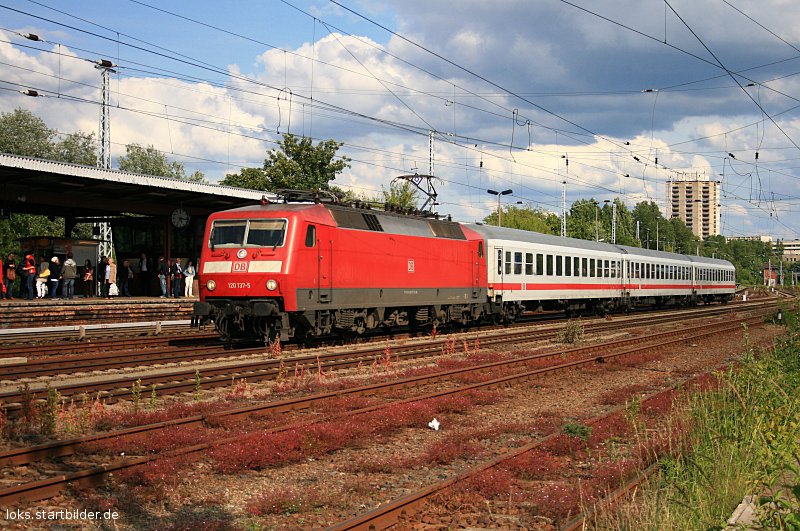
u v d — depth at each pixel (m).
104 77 34.16
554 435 10.66
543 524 7.25
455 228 28.75
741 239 173.62
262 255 20.11
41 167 24.41
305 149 59.75
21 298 29.91
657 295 49.34
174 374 15.29
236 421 11.35
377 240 23.67
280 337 20.16
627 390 15.28
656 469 8.67
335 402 12.98
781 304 23.47
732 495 7.80
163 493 7.87
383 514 7.20
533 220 84.81
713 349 24.52
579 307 40.53
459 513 7.46
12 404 11.69
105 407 11.96
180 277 33.09
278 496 7.70
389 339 25.33
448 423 11.98
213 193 30.19
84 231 70.31
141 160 79.81
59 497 7.64
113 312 27.55
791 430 8.70
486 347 23.95
